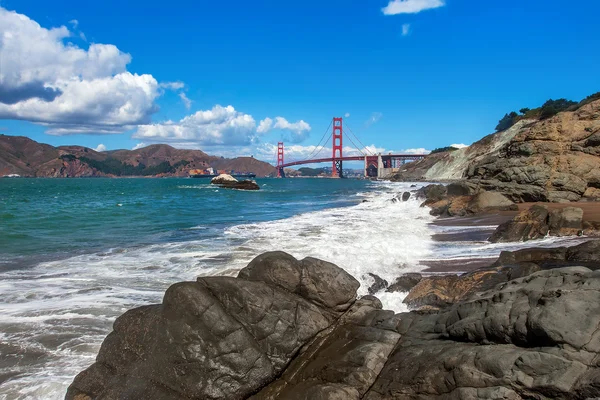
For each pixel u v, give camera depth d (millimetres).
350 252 11383
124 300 8117
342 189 69312
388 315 5977
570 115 29828
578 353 3869
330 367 5133
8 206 32688
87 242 14719
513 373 4012
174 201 39938
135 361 5098
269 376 5102
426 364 4648
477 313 4832
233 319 5312
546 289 4488
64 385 5219
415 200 29344
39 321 7016
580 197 25391
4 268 10758
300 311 5766
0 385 5203
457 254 11016
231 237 15461
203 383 4840
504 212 20594
